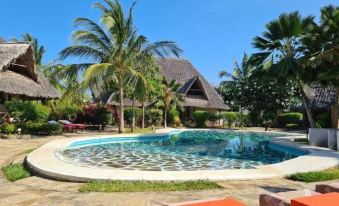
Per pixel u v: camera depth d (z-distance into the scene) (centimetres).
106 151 1448
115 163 1144
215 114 3344
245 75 3869
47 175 802
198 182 714
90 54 2084
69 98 2089
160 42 2092
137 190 657
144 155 1349
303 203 316
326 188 453
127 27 2088
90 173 776
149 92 2206
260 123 3503
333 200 324
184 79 4069
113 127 2967
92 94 3189
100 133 2194
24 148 1337
